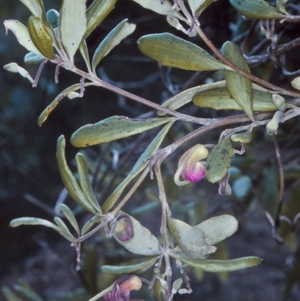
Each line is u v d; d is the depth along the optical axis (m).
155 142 0.34
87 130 0.35
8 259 1.64
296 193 0.67
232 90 0.34
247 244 1.47
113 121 0.35
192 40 0.72
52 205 1.77
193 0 0.33
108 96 1.89
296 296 1.20
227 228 0.34
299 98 0.34
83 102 1.91
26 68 1.57
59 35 0.33
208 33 0.72
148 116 0.67
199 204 0.83
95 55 0.34
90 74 0.33
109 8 0.33
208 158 0.33
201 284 1.35
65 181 0.34
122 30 0.35
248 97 0.33
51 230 1.72
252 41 0.56
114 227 0.34
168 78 0.66
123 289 0.34
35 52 0.33
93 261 0.72
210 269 0.34
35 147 1.89
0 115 1.79
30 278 1.56
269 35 0.42
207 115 0.83
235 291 1.33
